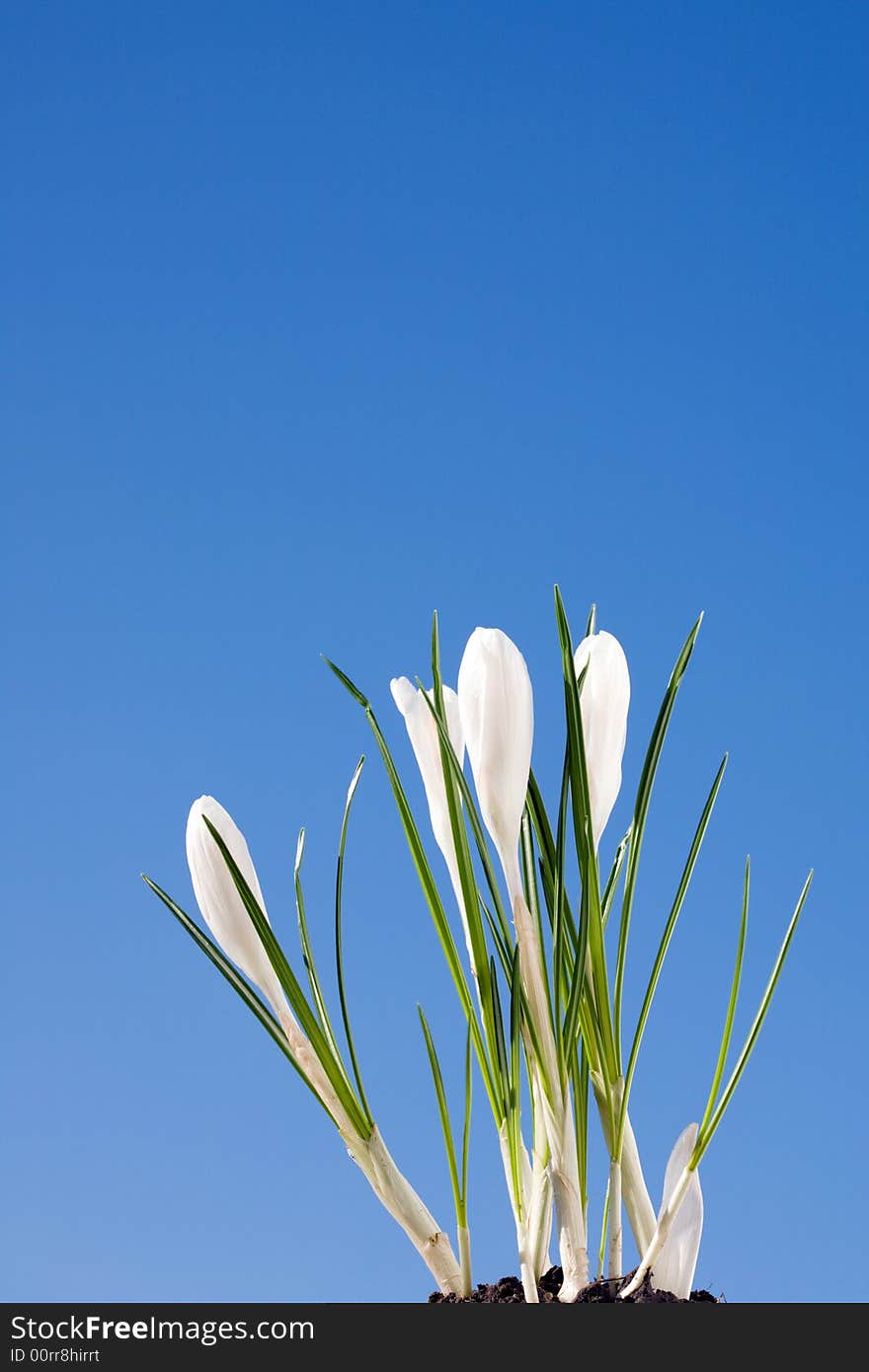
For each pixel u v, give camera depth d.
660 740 0.50
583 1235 0.50
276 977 0.52
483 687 0.50
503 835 0.50
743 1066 0.50
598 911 0.50
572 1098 0.51
